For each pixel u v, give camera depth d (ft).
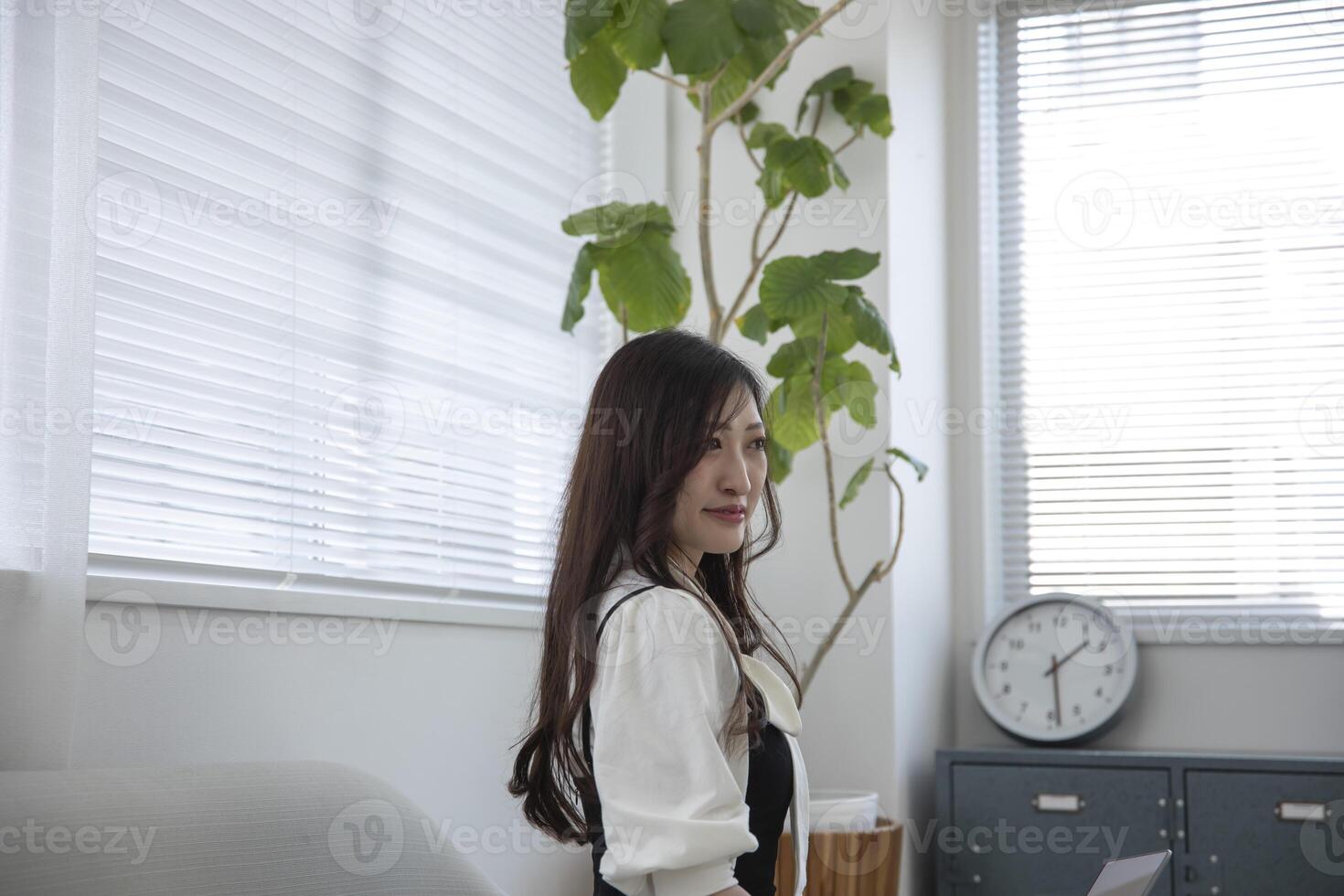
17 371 4.79
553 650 5.09
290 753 6.41
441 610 7.63
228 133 6.67
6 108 4.86
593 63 8.74
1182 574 11.28
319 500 7.06
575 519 5.13
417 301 8.04
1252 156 11.55
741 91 9.81
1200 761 9.56
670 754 4.49
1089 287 11.89
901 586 10.25
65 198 4.91
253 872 4.85
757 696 5.01
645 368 5.18
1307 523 11.02
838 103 10.33
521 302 9.21
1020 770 9.97
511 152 9.25
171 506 6.08
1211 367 11.49
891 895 8.84
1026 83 12.22
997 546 11.89
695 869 4.38
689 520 5.12
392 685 7.22
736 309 9.45
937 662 11.18
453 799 7.71
